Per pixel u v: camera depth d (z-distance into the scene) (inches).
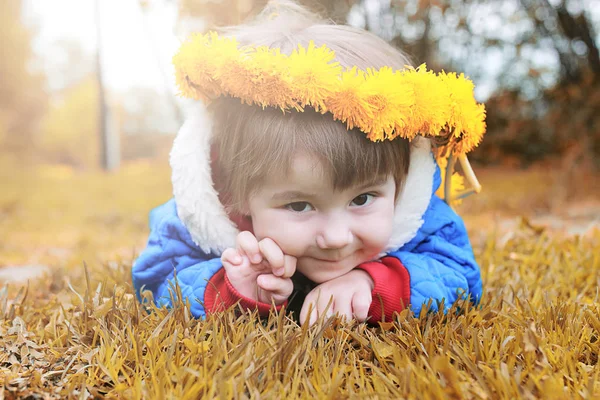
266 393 37.9
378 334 49.9
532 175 262.2
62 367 46.1
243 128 49.8
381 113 46.3
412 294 53.6
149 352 43.9
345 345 46.9
